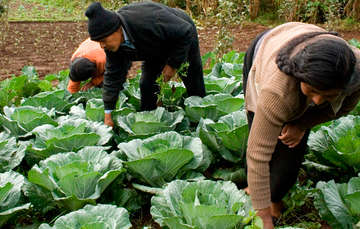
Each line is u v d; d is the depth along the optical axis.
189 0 11.48
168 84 4.04
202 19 11.06
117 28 3.12
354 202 2.35
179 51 3.39
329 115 2.22
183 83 4.41
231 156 3.20
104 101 3.60
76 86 4.80
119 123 3.47
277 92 1.79
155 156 2.75
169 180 2.94
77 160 2.78
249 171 1.97
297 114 1.95
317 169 3.10
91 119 3.82
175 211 2.30
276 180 2.54
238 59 5.69
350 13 10.66
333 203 2.45
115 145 3.72
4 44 9.05
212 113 3.77
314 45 1.63
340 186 2.58
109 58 3.42
